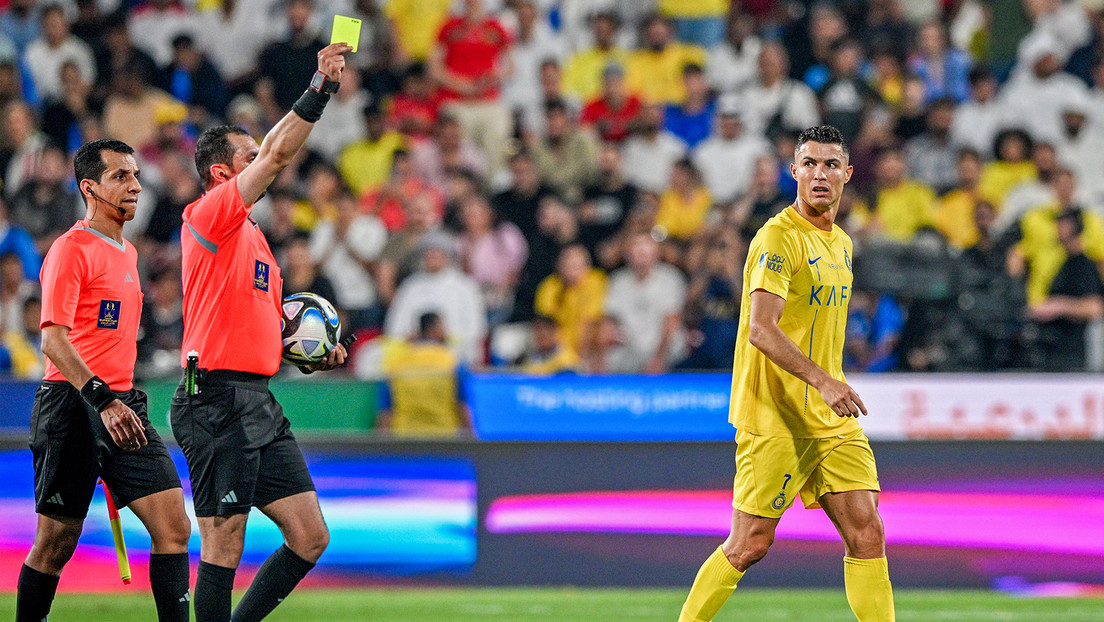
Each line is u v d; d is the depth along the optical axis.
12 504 26.56
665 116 42.38
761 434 15.83
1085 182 40.44
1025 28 42.75
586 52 43.41
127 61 41.56
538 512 27.53
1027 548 27.03
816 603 25.22
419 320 33.88
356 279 37.38
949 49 42.50
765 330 14.98
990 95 41.38
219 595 15.38
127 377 16.39
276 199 37.19
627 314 35.69
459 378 29.06
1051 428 28.17
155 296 35.75
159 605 15.97
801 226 15.95
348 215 37.78
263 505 15.99
